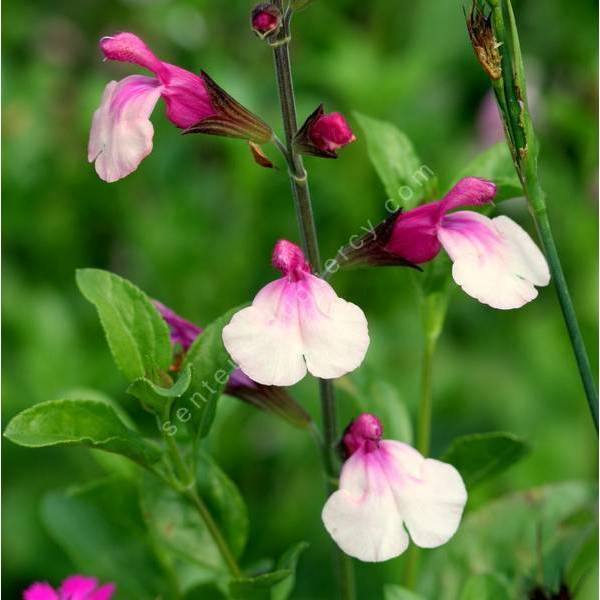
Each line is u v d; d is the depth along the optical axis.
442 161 0.52
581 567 0.37
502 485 0.45
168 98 0.35
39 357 0.47
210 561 0.37
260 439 0.46
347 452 0.35
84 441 0.34
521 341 0.48
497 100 0.34
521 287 0.34
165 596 0.38
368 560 0.33
